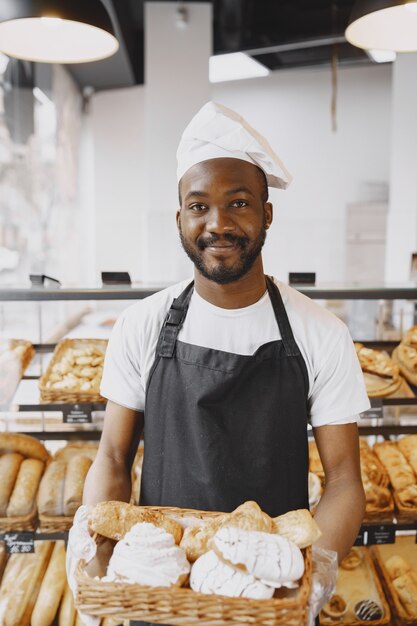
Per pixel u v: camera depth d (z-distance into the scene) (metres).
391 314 2.32
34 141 5.00
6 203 4.23
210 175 1.20
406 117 4.83
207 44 5.12
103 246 3.74
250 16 5.37
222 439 1.29
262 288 1.35
